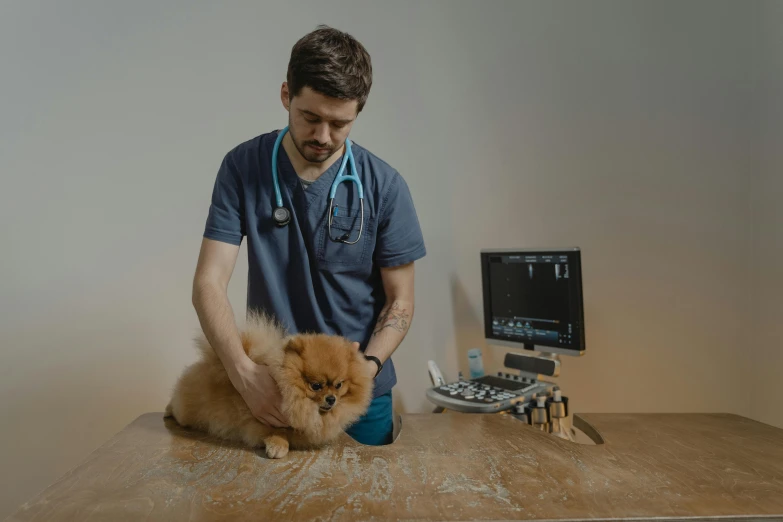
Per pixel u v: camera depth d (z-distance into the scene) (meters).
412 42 2.39
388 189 1.63
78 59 2.14
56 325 2.13
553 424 1.94
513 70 2.44
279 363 1.27
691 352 2.50
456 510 1.00
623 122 2.47
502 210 2.45
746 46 2.47
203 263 1.52
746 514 1.00
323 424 1.29
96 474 1.14
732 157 2.49
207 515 0.96
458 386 2.07
